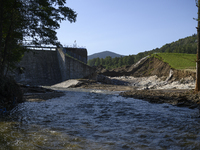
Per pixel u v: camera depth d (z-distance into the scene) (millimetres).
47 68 75000
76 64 67375
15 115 11312
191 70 51781
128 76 90562
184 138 6785
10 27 21391
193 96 17312
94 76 64250
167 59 85250
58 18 22891
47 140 6586
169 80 53844
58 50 76375
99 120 10102
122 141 6527
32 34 22906
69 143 6293
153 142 6410
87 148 5840
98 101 19500
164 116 10961
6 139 6613
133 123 9328
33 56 75062
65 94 28906
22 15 21344
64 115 11570
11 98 15539
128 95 24859
